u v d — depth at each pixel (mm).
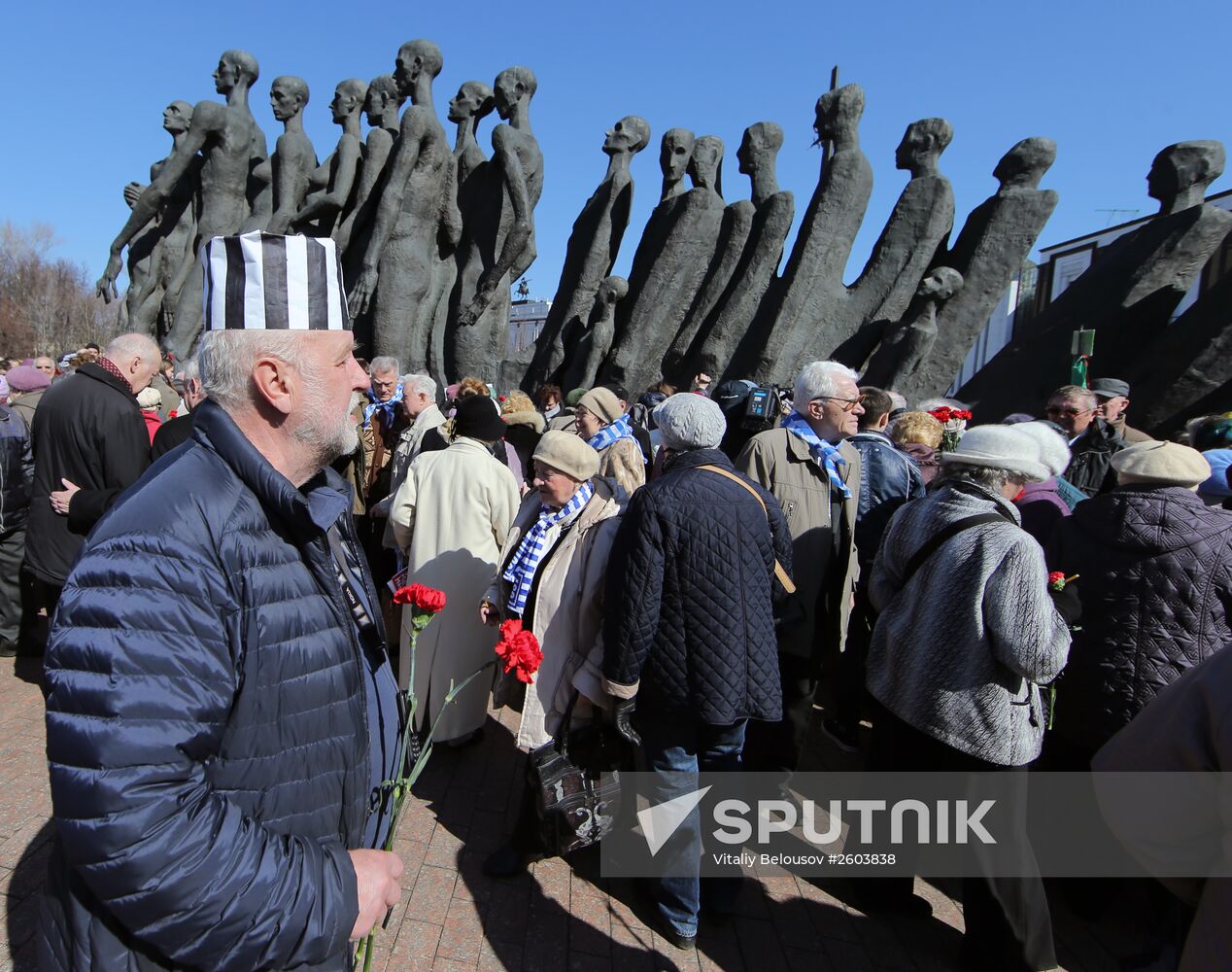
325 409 1223
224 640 1032
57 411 3777
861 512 3941
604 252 11805
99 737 919
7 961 2256
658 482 2578
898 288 9438
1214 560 2648
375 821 1372
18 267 54188
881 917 2844
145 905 920
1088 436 4781
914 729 2566
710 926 2738
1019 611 2254
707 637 2453
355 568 1481
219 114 13578
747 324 10188
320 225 13367
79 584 981
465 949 2508
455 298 13125
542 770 2725
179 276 14273
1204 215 8023
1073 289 9117
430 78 12531
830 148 10094
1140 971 2453
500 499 3740
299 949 1014
